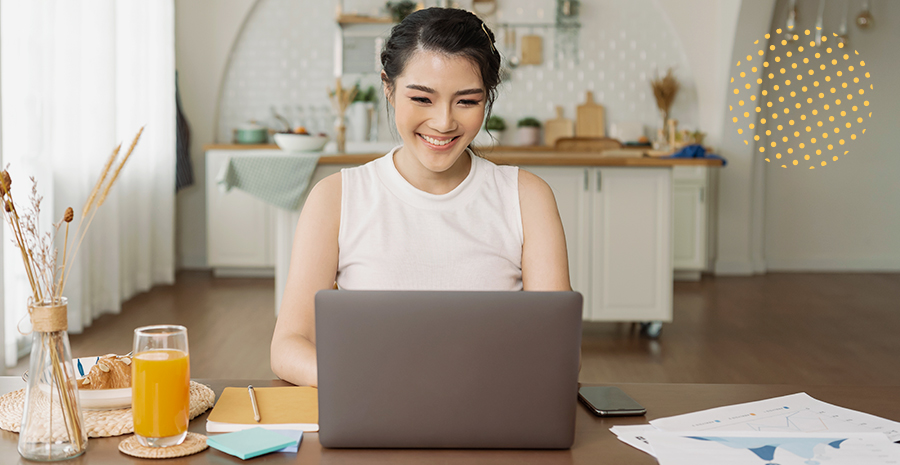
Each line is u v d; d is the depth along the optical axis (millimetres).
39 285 795
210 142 5789
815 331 3998
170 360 818
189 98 5762
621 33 5953
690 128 5934
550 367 831
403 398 830
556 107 6008
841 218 6070
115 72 4027
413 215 1330
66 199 3592
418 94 1144
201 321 4059
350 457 820
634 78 5969
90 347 3422
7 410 919
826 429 903
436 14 1151
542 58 5992
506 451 843
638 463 810
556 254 1352
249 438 844
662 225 3836
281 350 1145
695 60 5859
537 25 5961
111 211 4125
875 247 6082
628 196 3824
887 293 5102
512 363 828
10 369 3047
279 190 3670
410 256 1316
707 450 834
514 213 1362
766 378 3143
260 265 5469
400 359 824
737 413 965
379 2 5891
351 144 5762
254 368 3180
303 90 5914
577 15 5953
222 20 5738
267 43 5887
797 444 851
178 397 826
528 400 834
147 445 823
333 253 1319
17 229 781
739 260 5902
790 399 1023
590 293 3840
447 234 1325
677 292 5117
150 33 4918
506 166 1412
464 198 1346
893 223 6055
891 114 5957
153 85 4973
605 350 3611
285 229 3746
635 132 5949
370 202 1334
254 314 4262
